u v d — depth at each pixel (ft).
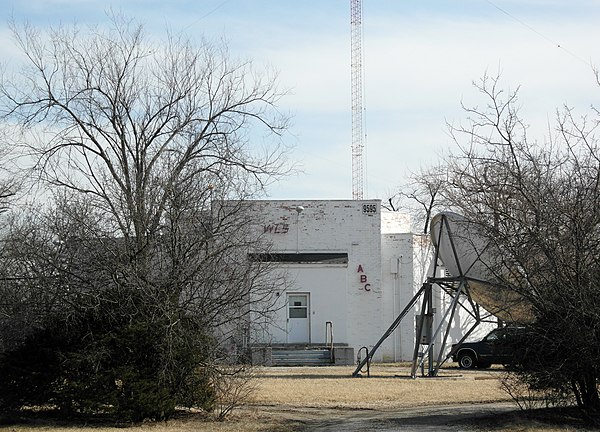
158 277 60.29
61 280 60.59
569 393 57.16
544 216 56.85
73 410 59.82
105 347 58.29
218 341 62.18
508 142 59.77
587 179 56.80
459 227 96.68
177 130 72.02
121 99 72.33
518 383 59.72
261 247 88.94
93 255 60.54
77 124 71.82
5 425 57.57
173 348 58.80
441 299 150.20
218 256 62.08
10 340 63.77
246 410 68.95
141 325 58.54
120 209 61.77
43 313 62.08
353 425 60.54
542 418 57.93
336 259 142.20
